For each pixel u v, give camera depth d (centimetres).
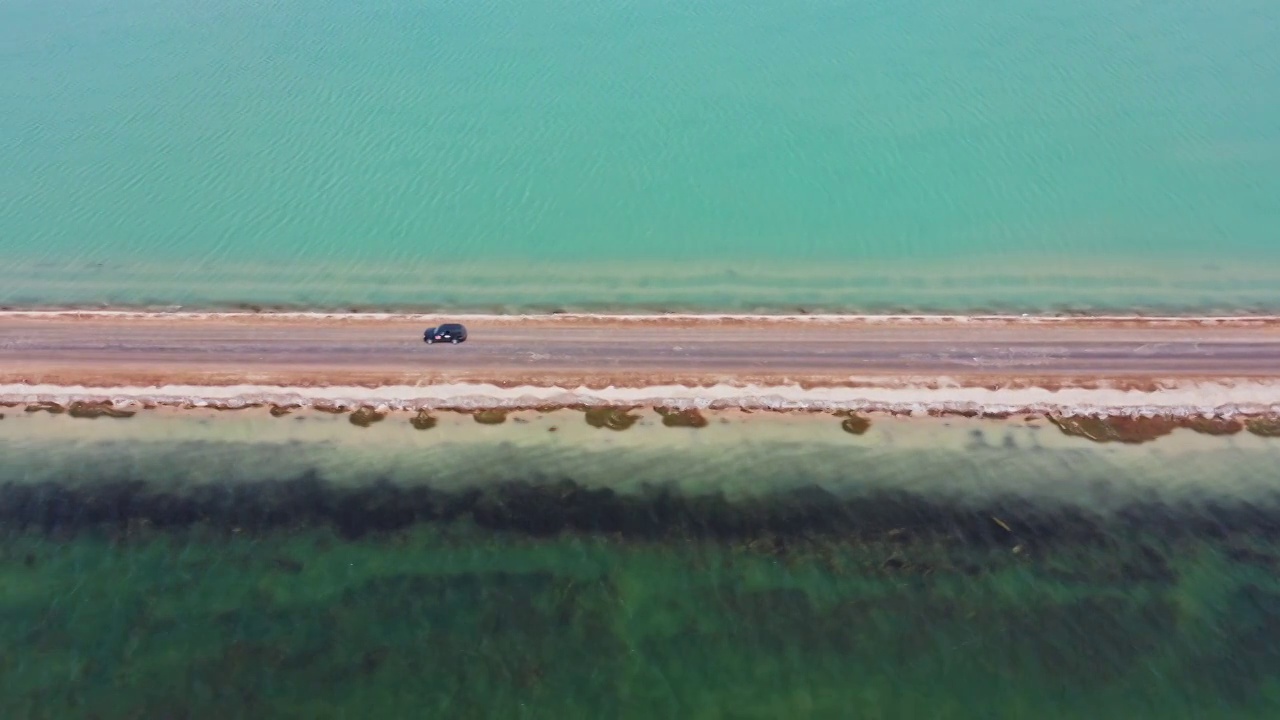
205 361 7300
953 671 5122
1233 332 7075
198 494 6344
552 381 6988
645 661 5266
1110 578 5553
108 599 5691
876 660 5206
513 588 5700
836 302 7888
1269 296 7612
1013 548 5756
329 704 5088
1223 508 5900
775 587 5634
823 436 6525
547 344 7338
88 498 6325
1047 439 6388
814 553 5812
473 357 7231
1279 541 5691
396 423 6781
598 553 5891
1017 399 6625
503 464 6475
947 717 4909
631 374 7019
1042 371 6825
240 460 6569
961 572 5644
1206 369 6738
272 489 6362
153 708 5078
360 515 6178
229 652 5366
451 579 5769
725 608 5531
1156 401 6531
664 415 6731
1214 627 5259
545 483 6334
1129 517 5891
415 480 6394
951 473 6225
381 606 5619
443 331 7338
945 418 6569
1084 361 6881
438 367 7156
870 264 8344
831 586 5619
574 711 5025
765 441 6525
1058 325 7262
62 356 7381
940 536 5853
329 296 8144
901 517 5981
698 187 9456
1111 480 6109
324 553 5953
